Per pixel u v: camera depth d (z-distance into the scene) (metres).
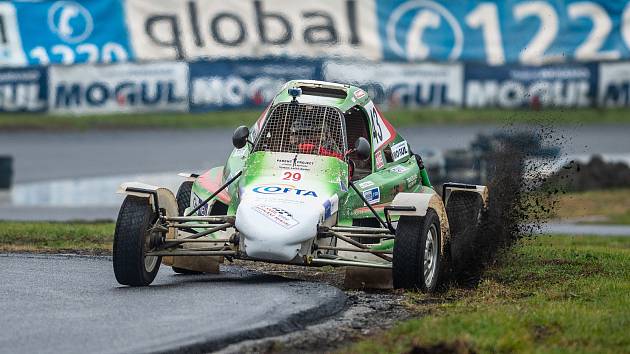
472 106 128.62
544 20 129.25
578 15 129.00
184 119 133.75
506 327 28.78
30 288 35.84
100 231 57.47
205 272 41.59
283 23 127.00
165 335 28.11
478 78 128.38
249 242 35.97
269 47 127.00
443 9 129.38
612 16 128.88
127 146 116.94
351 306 34.59
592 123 130.25
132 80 123.31
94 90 123.00
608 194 99.56
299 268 44.84
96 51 124.25
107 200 87.25
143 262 36.50
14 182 97.06
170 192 38.47
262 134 40.25
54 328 29.00
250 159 39.50
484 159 93.44
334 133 40.09
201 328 29.05
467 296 37.28
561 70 128.62
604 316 30.55
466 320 29.52
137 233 36.16
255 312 31.47
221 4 126.31
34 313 31.17
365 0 127.94
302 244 36.16
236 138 40.09
